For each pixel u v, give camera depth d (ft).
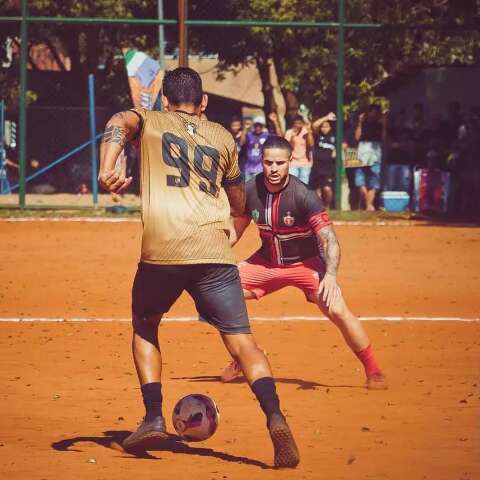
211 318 51.78
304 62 239.71
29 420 61.36
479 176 197.57
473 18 215.51
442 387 71.97
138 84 191.42
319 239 68.03
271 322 101.24
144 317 53.42
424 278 132.26
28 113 259.19
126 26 264.72
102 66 306.35
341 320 71.05
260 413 63.57
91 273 132.98
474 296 119.24
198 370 78.18
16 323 99.55
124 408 64.80
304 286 71.77
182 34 186.50
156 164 51.13
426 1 220.64
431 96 230.89
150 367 53.21
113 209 199.62
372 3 224.94
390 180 204.85
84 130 260.62
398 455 53.26
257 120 222.07
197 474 49.55
